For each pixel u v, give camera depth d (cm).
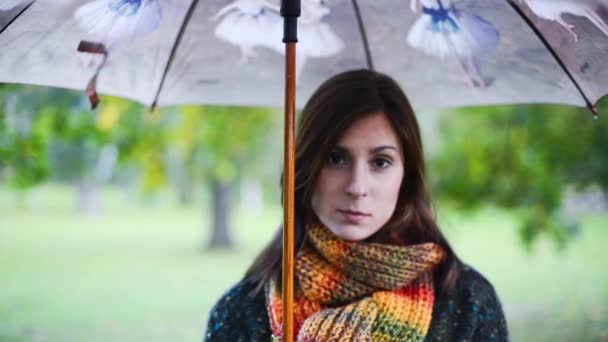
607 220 1266
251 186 3731
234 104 234
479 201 601
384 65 218
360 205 175
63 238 1944
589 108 189
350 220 176
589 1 159
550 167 574
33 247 1648
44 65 182
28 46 175
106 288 1014
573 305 631
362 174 176
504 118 599
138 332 691
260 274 196
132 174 3303
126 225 2556
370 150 177
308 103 187
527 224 592
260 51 216
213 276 1199
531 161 583
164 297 940
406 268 175
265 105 236
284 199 168
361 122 176
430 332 180
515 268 967
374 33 211
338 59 221
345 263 176
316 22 212
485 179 598
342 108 177
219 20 205
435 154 662
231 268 1323
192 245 1812
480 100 220
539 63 195
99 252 1575
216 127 856
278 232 199
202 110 820
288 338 166
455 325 184
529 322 583
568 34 172
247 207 3834
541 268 934
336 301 178
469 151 611
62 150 1603
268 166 1678
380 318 172
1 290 949
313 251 184
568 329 536
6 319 690
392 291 176
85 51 183
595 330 527
